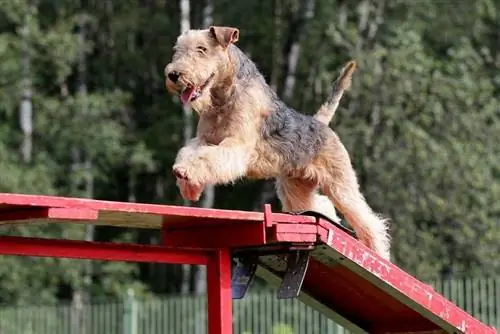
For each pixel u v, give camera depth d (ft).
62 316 62.49
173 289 88.07
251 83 23.52
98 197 89.45
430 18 85.87
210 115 23.20
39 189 75.97
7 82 80.18
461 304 47.70
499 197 71.15
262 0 85.61
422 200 69.51
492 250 70.74
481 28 86.12
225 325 21.45
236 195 84.89
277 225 21.01
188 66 22.29
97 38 91.81
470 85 73.41
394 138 72.23
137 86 92.17
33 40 80.38
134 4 89.92
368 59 71.61
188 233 22.41
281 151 23.85
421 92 71.97
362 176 70.64
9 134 81.97
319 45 79.71
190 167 21.27
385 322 25.89
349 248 22.04
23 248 19.29
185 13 80.79
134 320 56.08
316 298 25.64
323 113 26.45
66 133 80.89
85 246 20.03
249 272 22.88
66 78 90.84
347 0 84.79
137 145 82.89
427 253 69.36
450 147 71.46
